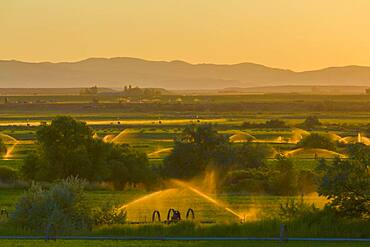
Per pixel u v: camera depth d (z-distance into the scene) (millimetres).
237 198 132875
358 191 74125
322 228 72125
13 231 74688
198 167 169375
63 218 77375
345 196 74562
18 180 162750
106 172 166125
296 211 79062
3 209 103625
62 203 80938
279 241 68188
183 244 67250
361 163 74625
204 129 172875
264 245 66438
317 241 68500
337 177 74312
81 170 164750
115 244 67438
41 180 164250
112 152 170750
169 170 170250
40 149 167625
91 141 168625
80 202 83312
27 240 69812
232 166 169375
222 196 138500
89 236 71938
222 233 73125
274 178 148875
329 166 75625
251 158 171250
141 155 172000
